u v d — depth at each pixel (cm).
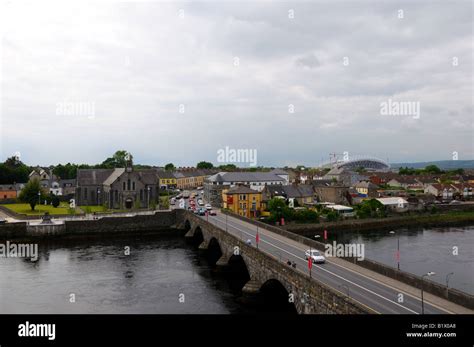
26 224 11512
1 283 7169
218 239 8538
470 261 9175
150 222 12825
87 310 5859
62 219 12500
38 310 5884
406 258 9500
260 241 7550
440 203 17650
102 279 7400
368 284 4550
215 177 18100
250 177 18462
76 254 9700
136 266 8412
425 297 4072
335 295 3828
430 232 13525
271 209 13988
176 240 11812
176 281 7269
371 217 15112
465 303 3781
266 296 5966
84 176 16500
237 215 11731
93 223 12181
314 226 13550
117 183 14962
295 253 6397
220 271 7719
